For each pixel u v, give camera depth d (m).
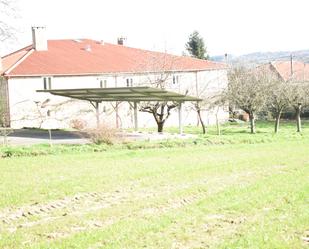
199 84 49.00
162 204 11.98
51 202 12.58
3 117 36.22
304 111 54.62
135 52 52.75
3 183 15.16
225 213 10.84
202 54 74.88
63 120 44.69
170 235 9.15
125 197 13.06
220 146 26.47
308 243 8.54
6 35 27.84
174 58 47.09
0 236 9.36
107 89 30.94
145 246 8.52
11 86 42.72
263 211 10.99
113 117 46.03
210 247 8.36
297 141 29.59
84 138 30.23
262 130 41.59
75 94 34.31
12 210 11.73
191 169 17.73
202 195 13.08
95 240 8.88
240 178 15.86
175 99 33.91
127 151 24.08
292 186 14.02
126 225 9.81
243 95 37.97
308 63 61.50
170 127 46.56
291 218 10.23
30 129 39.84
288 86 38.44
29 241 9.03
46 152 23.09
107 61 49.16
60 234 9.49
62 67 45.62
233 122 52.59
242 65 48.28
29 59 45.84
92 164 19.38
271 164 19.08
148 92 31.55
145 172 17.02
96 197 13.14
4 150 22.84
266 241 8.58
